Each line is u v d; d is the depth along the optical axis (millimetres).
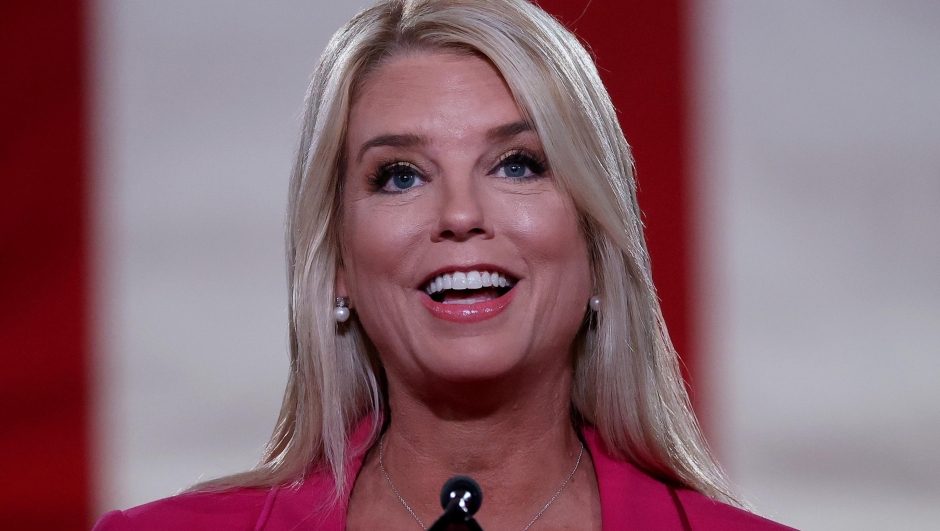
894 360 9812
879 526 9719
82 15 10648
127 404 10430
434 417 6211
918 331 9781
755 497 9805
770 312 9984
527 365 6023
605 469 6395
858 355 9859
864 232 9922
